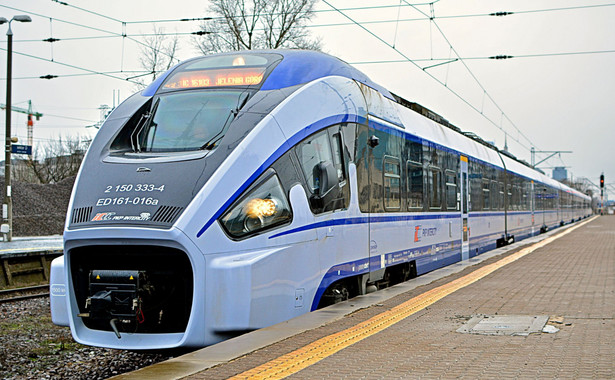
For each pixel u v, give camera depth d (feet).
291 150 26.76
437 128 48.65
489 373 17.84
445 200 48.96
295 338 22.49
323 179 28.53
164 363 19.30
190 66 30.37
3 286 55.01
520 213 88.38
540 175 121.80
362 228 32.71
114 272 23.26
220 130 25.94
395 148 38.11
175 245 22.26
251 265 23.70
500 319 26.22
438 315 27.43
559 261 52.95
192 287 22.79
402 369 18.48
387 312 27.66
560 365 18.57
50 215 128.36
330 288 30.45
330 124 29.89
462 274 42.73
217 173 23.72
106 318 23.27
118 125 27.58
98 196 24.12
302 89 28.63
